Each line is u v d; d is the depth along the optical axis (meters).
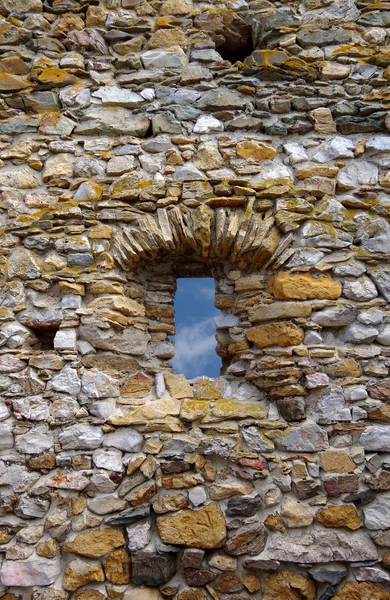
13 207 3.92
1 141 4.11
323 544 3.18
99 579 3.15
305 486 3.28
